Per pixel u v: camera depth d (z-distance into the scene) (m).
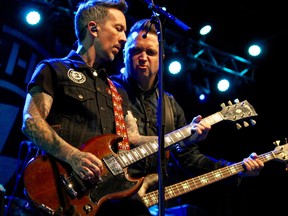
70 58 3.16
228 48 7.27
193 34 6.73
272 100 7.30
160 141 2.69
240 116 3.72
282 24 7.07
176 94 6.93
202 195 7.30
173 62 6.80
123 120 3.14
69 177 2.75
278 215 7.16
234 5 6.80
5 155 5.64
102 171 2.83
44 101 2.86
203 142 7.23
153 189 3.49
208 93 7.09
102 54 3.17
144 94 3.86
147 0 3.14
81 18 3.22
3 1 5.94
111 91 3.19
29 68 5.98
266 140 7.18
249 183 7.32
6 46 5.88
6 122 5.72
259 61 7.30
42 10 6.08
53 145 2.73
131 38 3.92
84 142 2.92
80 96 2.99
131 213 2.88
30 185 2.71
